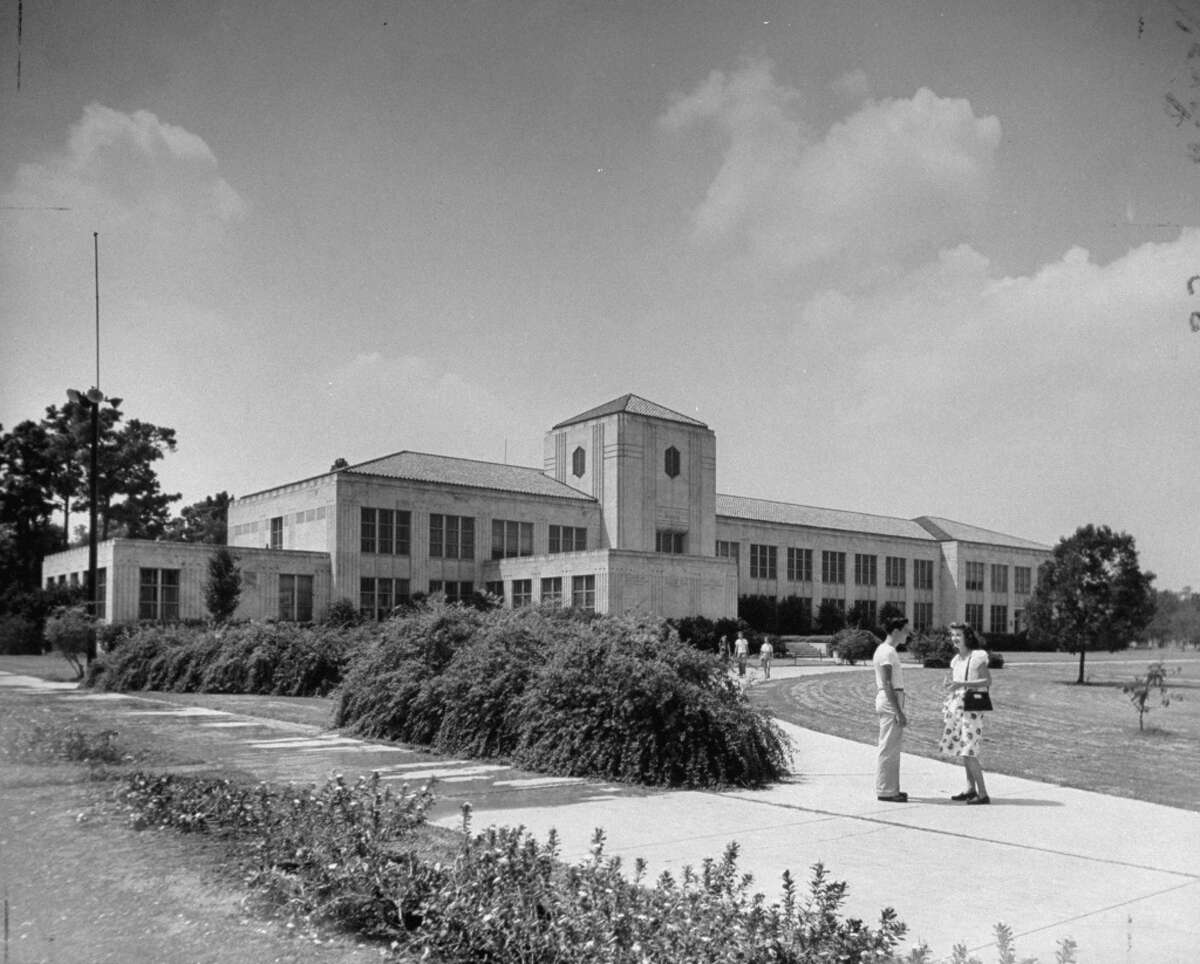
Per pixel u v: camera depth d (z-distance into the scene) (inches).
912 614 3344.0
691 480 2701.8
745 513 3024.1
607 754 435.8
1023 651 2987.2
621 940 180.1
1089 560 1160.8
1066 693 1132.5
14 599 2058.3
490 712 500.7
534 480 2581.2
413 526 2226.9
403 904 214.4
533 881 209.2
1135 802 387.2
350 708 615.8
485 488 2354.8
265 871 235.6
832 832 322.3
